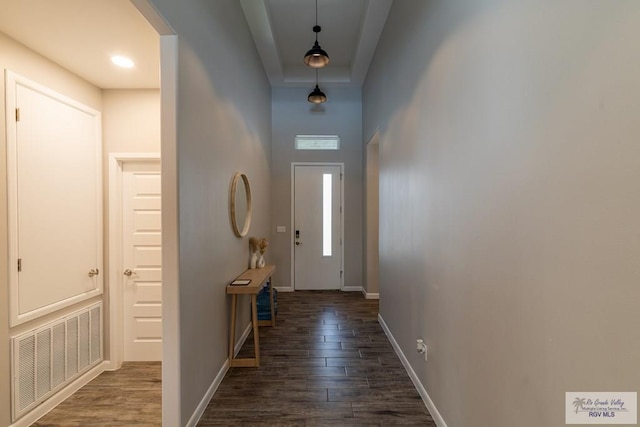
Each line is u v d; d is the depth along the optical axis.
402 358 2.71
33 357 2.06
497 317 1.29
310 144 5.30
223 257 2.56
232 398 2.21
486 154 1.36
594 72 0.83
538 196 1.04
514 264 1.18
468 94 1.52
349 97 5.29
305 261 5.34
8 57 1.94
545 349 1.02
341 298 4.86
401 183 2.73
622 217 0.76
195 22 1.96
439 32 1.88
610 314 0.80
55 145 2.26
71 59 2.23
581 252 0.88
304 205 5.34
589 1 0.84
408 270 2.53
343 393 2.27
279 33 4.02
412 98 2.41
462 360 1.60
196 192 1.97
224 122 2.57
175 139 1.70
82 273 2.48
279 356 2.88
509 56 1.19
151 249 2.82
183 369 1.78
